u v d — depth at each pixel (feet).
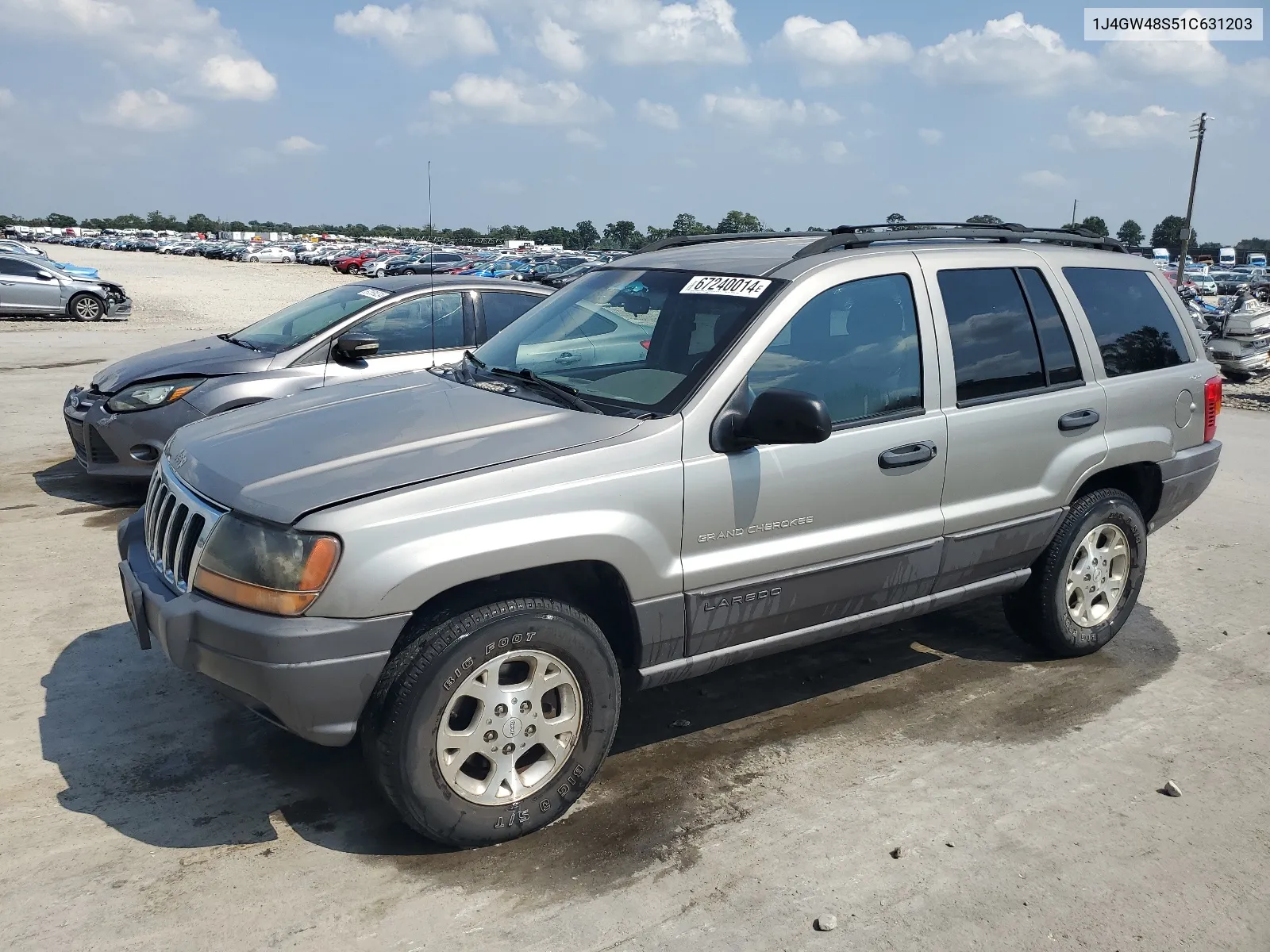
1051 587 15.20
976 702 14.47
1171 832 11.29
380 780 10.11
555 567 11.08
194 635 10.04
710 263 13.55
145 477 23.22
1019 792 12.07
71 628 16.15
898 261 13.37
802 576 12.21
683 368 11.94
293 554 9.58
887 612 13.43
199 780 11.87
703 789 12.01
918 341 13.26
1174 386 16.24
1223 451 33.27
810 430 10.59
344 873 10.20
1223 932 9.68
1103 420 15.15
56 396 39.01
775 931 9.52
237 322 77.77
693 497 11.26
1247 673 15.62
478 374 13.46
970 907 9.94
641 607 11.16
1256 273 184.85
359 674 9.72
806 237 14.61
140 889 9.84
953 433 13.34
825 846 10.87
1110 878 10.45
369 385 13.79
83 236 357.41
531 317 14.85
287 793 11.64
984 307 14.08
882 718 13.93
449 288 24.64
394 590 9.67
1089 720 13.97
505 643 10.25
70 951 8.96
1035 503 14.40
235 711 13.55
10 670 14.60
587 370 12.92
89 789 11.62
